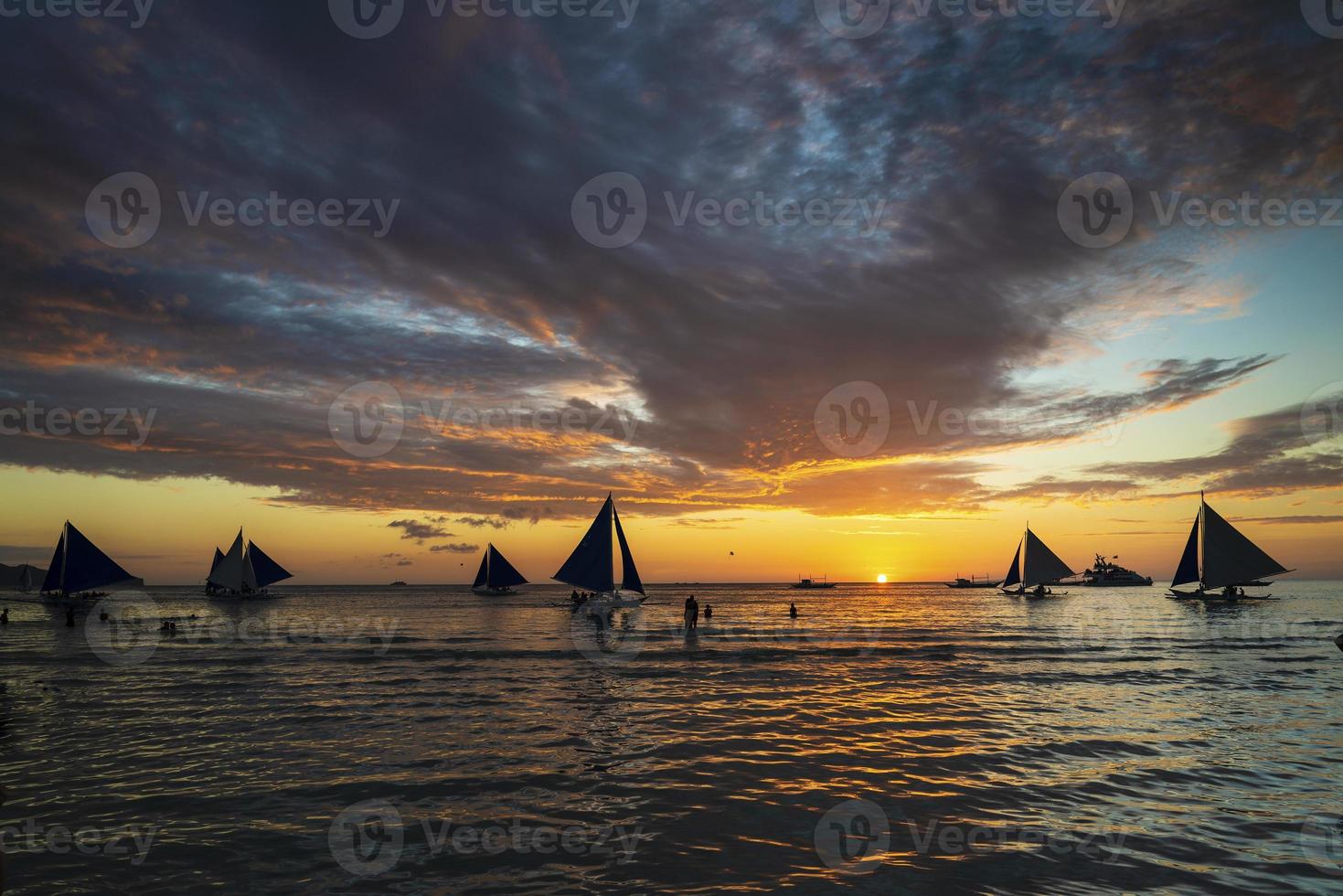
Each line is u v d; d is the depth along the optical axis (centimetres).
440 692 2277
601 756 1439
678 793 1197
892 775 1291
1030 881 841
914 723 1742
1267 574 7175
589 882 854
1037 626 5238
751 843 972
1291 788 1195
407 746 1529
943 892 812
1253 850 929
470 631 5053
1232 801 1130
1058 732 1625
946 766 1348
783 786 1229
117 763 1400
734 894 816
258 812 1110
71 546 8100
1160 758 1392
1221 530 7475
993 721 1756
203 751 1493
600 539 6612
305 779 1285
